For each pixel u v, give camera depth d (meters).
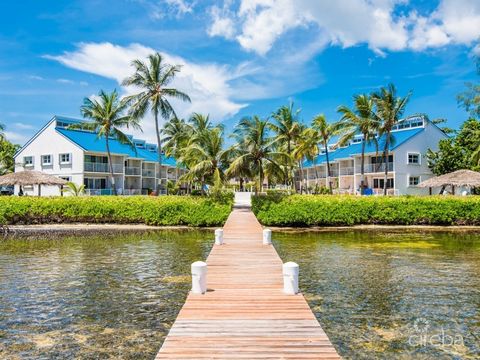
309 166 65.06
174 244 20.80
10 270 14.32
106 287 11.87
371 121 38.62
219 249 15.23
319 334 6.60
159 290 11.52
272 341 6.32
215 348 6.06
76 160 46.72
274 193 32.22
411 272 13.77
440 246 19.92
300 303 8.26
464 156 41.53
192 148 32.34
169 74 41.12
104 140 53.34
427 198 29.72
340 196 30.23
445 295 10.93
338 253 17.80
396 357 7.11
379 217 29.30
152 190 58.16
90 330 8.42
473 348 7.48
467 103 36.59
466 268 14.44
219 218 28.69
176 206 28.92
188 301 8.41
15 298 10.76
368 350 7.39
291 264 9.06
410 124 49.06
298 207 28.67
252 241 17.42
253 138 33.00
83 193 42.69
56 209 29.33
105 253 17.97
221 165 33.81
